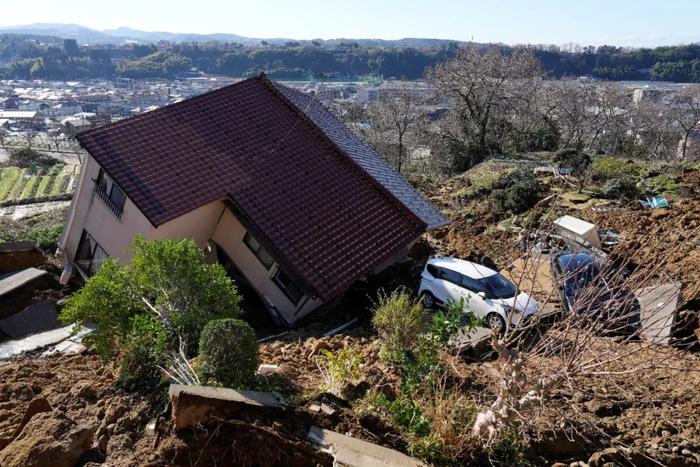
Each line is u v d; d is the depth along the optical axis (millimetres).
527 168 27094
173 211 14086
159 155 15211
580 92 50688
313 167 17250
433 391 7789
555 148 40281
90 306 8836
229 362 7105
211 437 6000
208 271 9266
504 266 15836
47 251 19359
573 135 47750
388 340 9461
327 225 15914
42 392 8055
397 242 16625
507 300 13039
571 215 18953
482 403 7703
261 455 5941
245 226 15031
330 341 10805
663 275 6395
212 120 17016
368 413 6898
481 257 17172
